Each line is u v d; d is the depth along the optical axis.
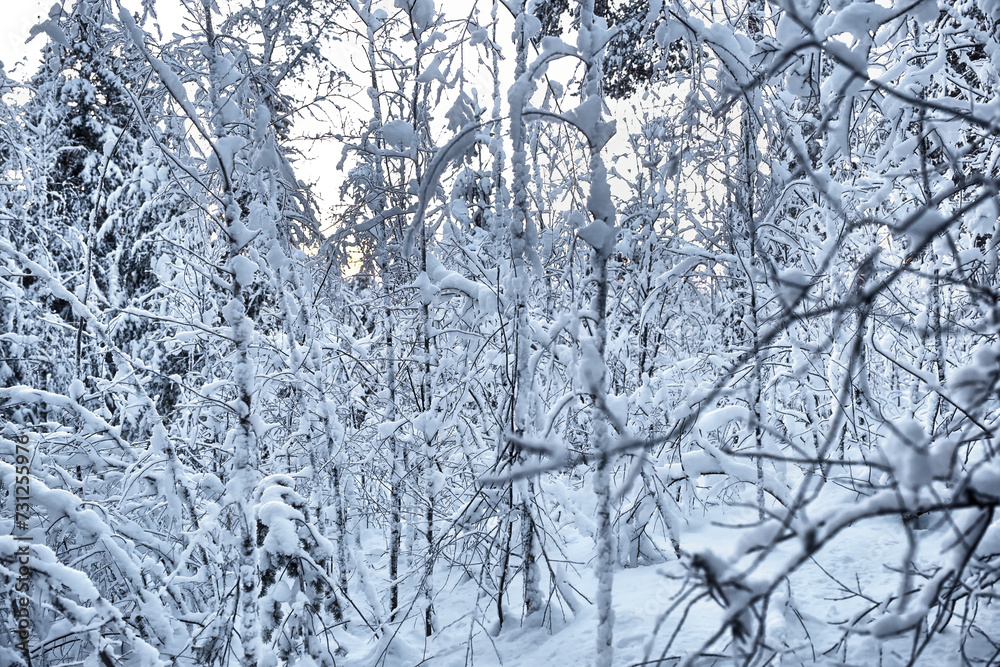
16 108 7.88
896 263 5.32
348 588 5.77
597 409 3.42
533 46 4.39
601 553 3.41
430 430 5.20
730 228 5.65
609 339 6.46
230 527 5.21
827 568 4.53
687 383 6.96
